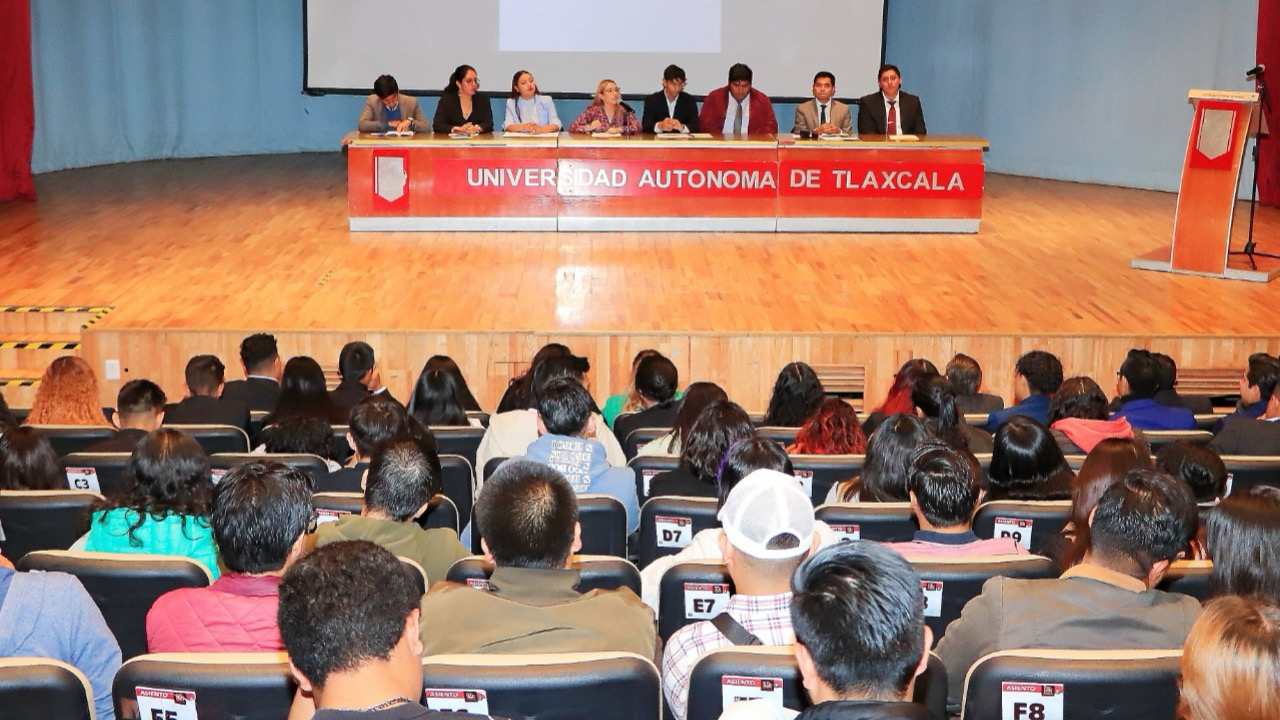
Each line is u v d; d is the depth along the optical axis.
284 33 14.02
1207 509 3.27
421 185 9.56
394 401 3.89
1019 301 7.68
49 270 8.20
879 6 12.82
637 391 5.18
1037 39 13.03
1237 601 1.66
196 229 9.68
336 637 1.56
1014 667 2.05
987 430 5.08
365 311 7.27
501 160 9.55
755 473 2.29
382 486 2.96
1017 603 2.34
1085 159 12.96
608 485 3.74
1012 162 13.48
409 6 12.94
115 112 13.05
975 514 3.33
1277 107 11.06
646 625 2.34
